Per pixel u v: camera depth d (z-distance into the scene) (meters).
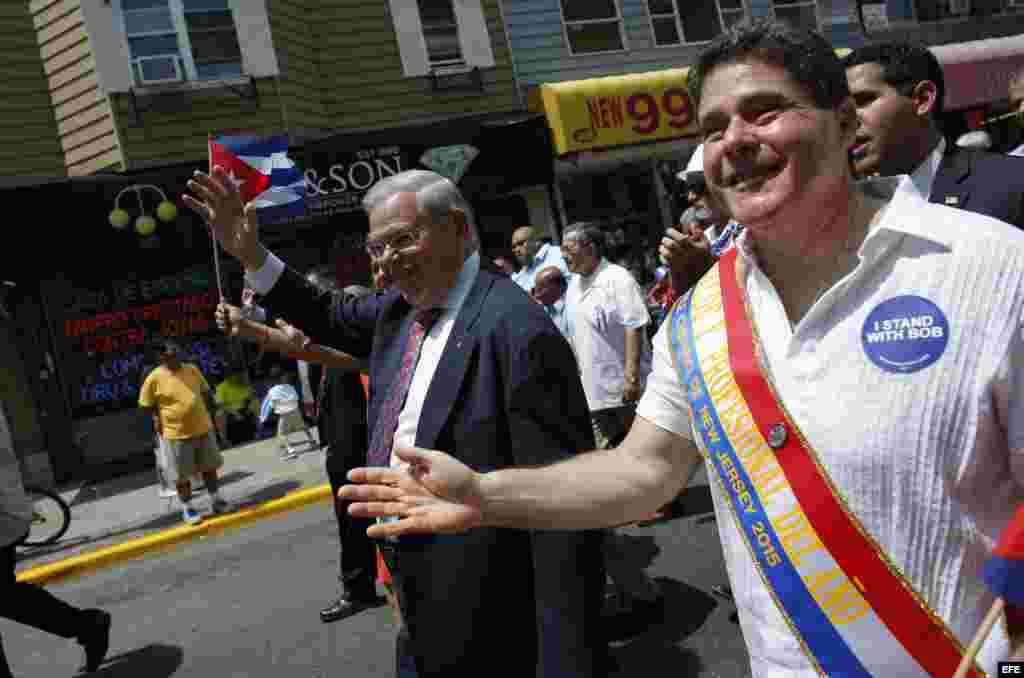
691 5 13.88
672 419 1.37
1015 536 0.97
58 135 10.35
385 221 2.14
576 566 1.89
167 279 10.64
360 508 1.35
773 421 1.15
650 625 3.76
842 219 1.19
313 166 10.29
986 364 1.02
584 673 1.83
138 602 5.78
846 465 1.09
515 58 12.66
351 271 11.12
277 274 2.76
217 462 7.64
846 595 1.11
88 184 9.31
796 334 1.14
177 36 10.34
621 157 12.28
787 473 1.14
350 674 3.89
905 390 1.05
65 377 10.14
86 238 9.36
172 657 4.54
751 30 1.15
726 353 1.22
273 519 7.49
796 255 1.22
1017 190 2.14
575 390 2.04
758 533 1.18
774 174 1.14
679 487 1.40
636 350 4.82
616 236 12.88
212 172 2.70
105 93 9.93
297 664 4.11
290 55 11.05
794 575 1.15
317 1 11.53
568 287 5.21
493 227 12.06
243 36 10.62
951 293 1.04
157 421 7.47
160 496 8.70
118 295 10.42
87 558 6.98
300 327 2.82
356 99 11.64
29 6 10.23
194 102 10.34
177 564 6.61
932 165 2.34
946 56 14.27
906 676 1.08
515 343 1.98
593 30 13.21
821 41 1.16
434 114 12.05
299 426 9.65
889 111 2.30
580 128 11.55
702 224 3.50
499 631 1.95
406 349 2.27
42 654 5.02
